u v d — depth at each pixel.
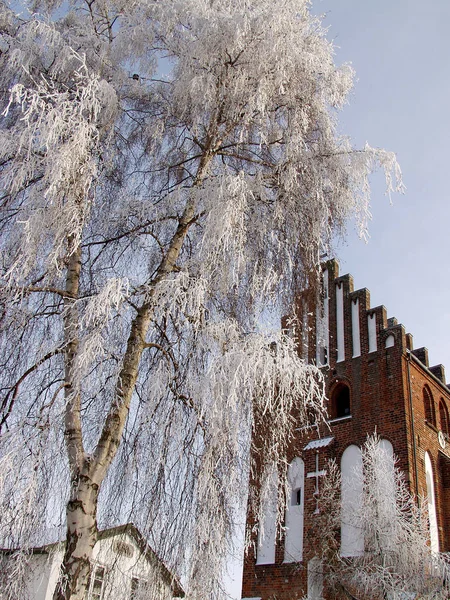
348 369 18.75
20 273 6.47
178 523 6.60
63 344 6.72
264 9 8.42
